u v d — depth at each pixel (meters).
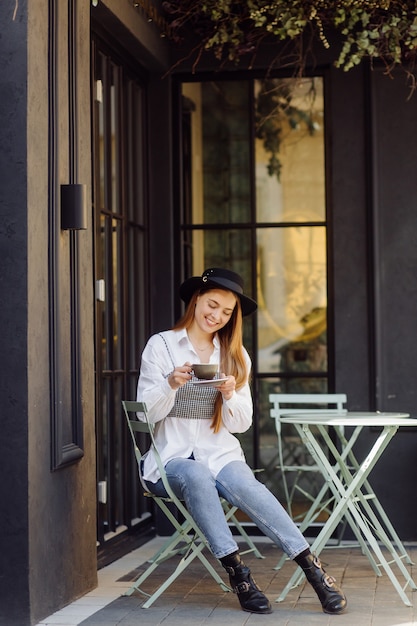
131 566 5.86
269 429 6.95
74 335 4.89
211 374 4.68
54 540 4.62
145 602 4.84
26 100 4.36
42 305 4.49
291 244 6.98
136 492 6.71
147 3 6.37
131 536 6.49
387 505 6.71
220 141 7.08
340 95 6.86
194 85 7.09
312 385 6.93
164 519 6.99
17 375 4.32
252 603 4.62
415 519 6.69
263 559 6.08
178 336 5.05
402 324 6.75
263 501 4.68
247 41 6.84
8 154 4.35
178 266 7.08
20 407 4.31
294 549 4.63
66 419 4.79
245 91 7.05
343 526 6.51
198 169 7.09
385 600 4.89
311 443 5.31
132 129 6.78
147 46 6.50
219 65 6.99
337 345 6.82
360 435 6.76
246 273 7.02
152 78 7.07
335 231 6.85
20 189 4.34
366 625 4.36
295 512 6.84
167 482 4.73
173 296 7.06
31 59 4.40
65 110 4.81
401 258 6.76
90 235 5.15
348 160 6.85
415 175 6.77
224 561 4.66
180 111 7.10
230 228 7.04
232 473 4.79
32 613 4.34
